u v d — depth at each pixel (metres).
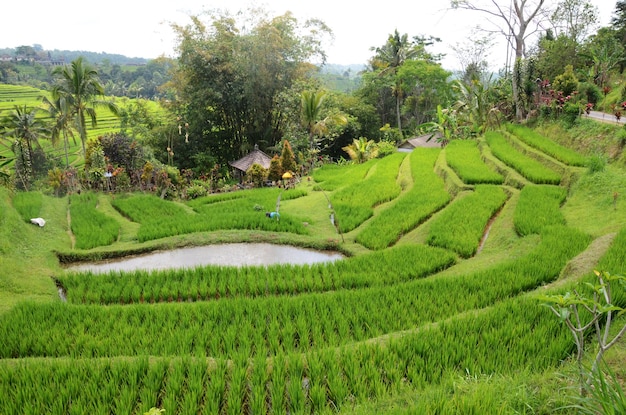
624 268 8.18
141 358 6.61
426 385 5.80
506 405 4.70
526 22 26.78
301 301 9.00
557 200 14.59
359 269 11.25
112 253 13.71
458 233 13.13
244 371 6.21
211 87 33.91
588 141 18.73
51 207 17.50
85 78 26.83
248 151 37.31
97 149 23.25
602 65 29.02
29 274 11.23
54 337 7.81
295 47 35.97
